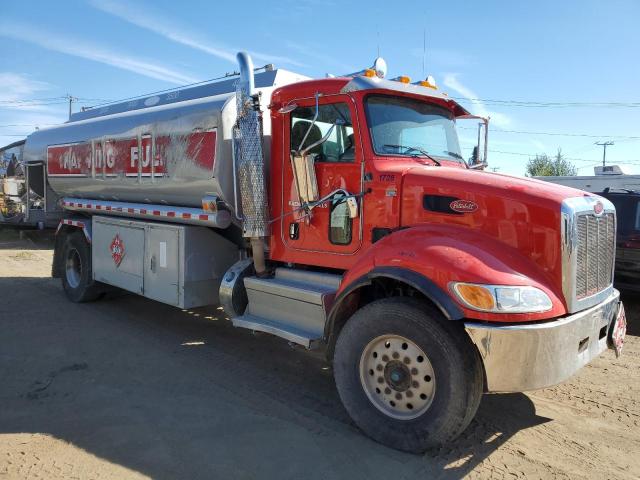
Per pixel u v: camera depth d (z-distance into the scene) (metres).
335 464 3.54
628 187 15.77
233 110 5.46
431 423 3.56
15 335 6.33
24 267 11.62
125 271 6.96
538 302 3.44
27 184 9.90
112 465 3.47
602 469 3.59
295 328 4.73
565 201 3.67
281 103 5.03
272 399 4.62
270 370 5.36
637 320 7.81
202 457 3.59
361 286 3.95
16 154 16.11
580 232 3.72
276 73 5.86
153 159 6.28
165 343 6.17
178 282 6.03
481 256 3.54
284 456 3.63
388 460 3.61
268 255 5.35
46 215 9.02
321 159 4.73
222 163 5.41
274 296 4.95
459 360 3.46
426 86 4.93
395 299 3.79
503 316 3.36
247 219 5.11
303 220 4.91
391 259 3.76
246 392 4.77
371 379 3.91
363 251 4.44
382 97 4.60
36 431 3.93
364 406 3.89
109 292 8.38
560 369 3.47
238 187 5.35
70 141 8.04
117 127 6.98
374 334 3.81
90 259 7.84
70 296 8.16
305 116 4.88
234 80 6.27
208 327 6.92
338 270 4.89
